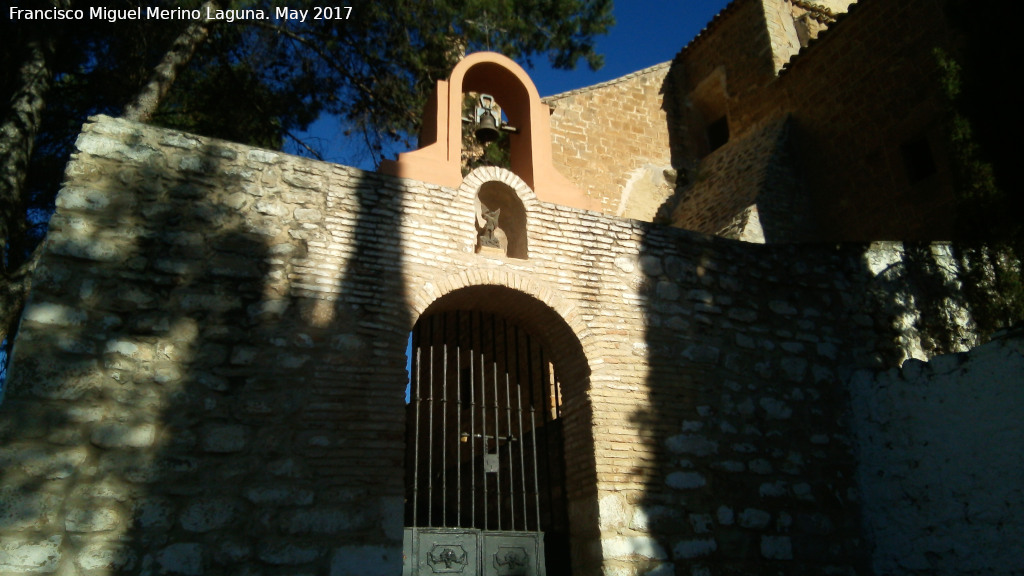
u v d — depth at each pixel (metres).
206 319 6.75
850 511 8.62
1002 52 9.46
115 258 6.62
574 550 7.72
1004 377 7.77
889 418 8.74
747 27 18.41
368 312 7.31
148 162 7.05
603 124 18.25
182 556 5.91
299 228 7.40
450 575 7.06
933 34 13.37
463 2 12.90
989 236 9.91
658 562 7.41
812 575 8.08
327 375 6.92
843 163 14.81
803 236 14.81
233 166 7.38
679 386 8.33
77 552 5.64
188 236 6.96
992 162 9.67
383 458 6.80
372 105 13.78
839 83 15.27
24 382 5.93
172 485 6.10
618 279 8.57
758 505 8.15
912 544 8.16
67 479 5.82
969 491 7.80
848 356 9.35
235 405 6.54
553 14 14.08
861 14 14.98
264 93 13.50
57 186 11.82
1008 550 7.35
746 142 17.09
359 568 6.35
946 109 10.53
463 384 12.06
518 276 8.09
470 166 13.75
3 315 8.23
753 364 8.83
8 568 5.42
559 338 8.34
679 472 7.91
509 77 9.56
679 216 17.56
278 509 6.30
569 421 8.15
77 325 6.28
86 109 12.02
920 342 9.76
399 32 12.98
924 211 12.93
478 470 11.02
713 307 8.92
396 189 7.95
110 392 6.20
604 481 7.55
